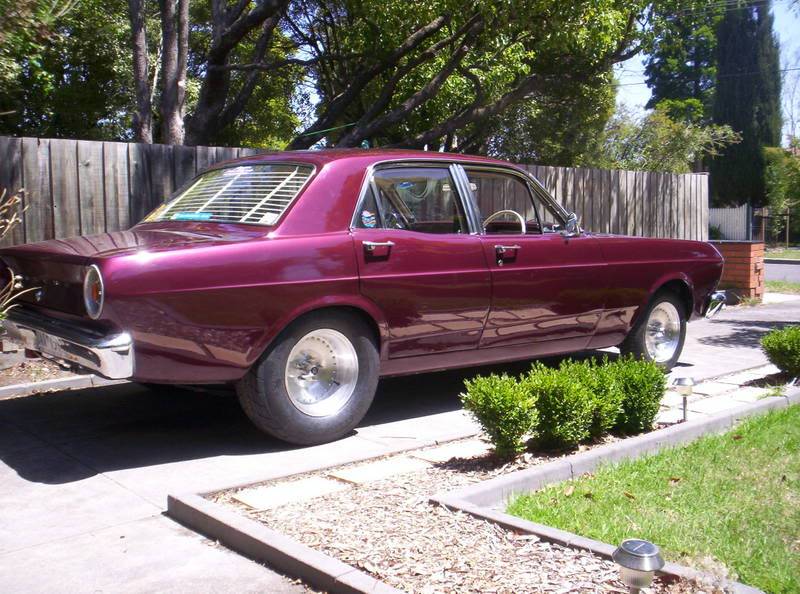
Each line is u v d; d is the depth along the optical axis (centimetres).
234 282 483
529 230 694
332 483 451
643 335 743
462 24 1312
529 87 1438
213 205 570
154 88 1554
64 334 486
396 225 576
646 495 423
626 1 1320
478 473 462
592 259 679
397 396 684
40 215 747
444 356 598
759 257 1413
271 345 504
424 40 1402
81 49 1677
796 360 697
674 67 4925
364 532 370
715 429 558
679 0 1523
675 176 1374
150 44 1698
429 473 467
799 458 487
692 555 345
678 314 775
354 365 543
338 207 543
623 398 529
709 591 301
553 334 663
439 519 385
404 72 1326
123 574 347
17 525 402
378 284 542
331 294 520
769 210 4066
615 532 370
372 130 1231
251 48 1775
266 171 581
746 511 400
